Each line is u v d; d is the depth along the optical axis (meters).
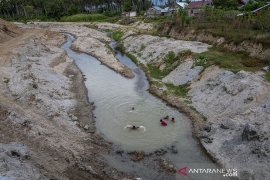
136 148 30.52
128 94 44.19
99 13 141.75
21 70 46.81
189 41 61.50
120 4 138.25
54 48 73.25
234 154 27.62
